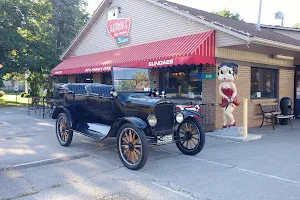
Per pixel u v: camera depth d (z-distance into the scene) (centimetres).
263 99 1286
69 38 3058
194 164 652
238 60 1142
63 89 909
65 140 836
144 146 586
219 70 988
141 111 655
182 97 1205
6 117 1512
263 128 1202
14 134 1023
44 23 2439
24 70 2194
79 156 723
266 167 630
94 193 486
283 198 465
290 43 1144
